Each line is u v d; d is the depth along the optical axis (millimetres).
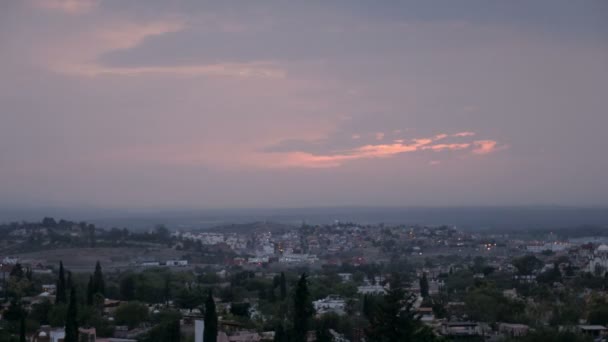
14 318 129375
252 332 119562
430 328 86562
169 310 141000
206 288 185000
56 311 127938
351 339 118312
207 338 100438
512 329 123625
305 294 96875
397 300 80750
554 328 110188
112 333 124250
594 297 143875
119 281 194500
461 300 153750
